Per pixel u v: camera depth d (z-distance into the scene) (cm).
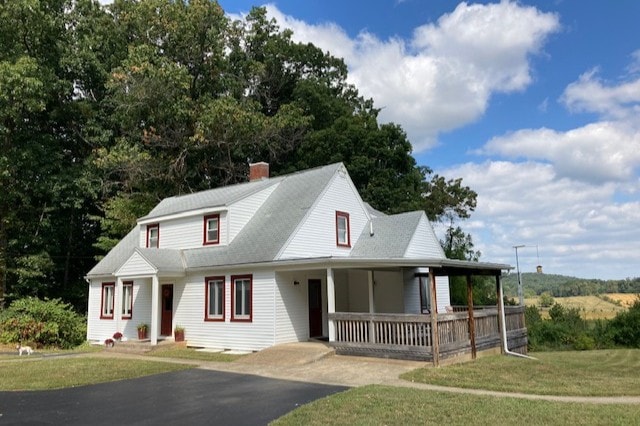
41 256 3050
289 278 1816
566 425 754
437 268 1558
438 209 4041
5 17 2831
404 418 801
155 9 3619
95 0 3609
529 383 1146
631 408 875
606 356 2064
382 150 3684
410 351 1409
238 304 1859
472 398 950
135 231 2756
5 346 2000
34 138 3173
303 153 3897
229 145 3678
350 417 812
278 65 4444
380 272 2117
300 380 1209
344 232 2172
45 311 2138
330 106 4172
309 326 1886
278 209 2128
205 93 3828
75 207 3272
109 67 3644
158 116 3475
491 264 1656
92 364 1516
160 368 1433
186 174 3694
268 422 808
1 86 2633
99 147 3506
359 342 1512
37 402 999
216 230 2117
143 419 847
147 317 2162
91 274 2417
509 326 1902
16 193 2975
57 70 3375
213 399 1002
